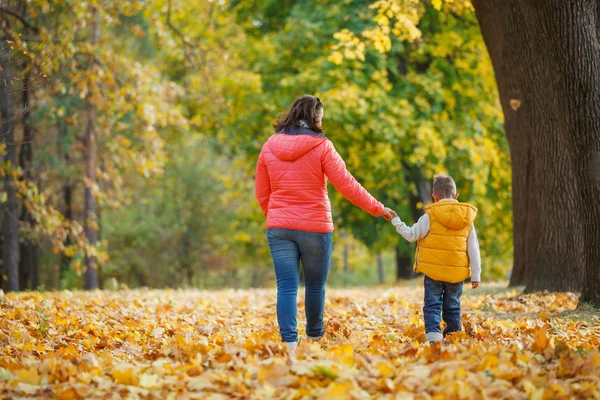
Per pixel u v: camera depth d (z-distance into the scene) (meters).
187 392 3.76
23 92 14.74
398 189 22.12
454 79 19.45
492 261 27.39
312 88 19.12
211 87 21.58
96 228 17.77
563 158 10.02
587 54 6.90
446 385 3.70
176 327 6.94
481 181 19.69
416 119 19.25
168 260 35.69
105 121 17.97
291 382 3.80
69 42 12.98
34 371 4.03
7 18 13.04
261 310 9.06
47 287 32.66
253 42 22.27
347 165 20.45
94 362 4.44
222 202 36.59
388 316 8.04
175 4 18.80
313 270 5.20
